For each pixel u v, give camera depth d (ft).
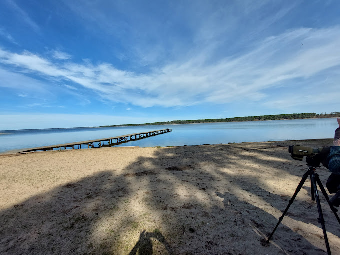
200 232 8.61
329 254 5.78
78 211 11.19
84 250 7.64
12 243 8.25
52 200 12.93
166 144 72.84
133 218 10.14
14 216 10.73
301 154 6.85
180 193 13.53
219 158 25.66
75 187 15.56
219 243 7.76
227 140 80.48
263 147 34.04
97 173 19.93
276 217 9.70
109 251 7.53
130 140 92.84
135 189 14.67
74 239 8.42
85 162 26.04
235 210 10.65
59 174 19.83
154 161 25.26
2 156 32.37
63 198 13.24
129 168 21.77
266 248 7.32
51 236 8.71
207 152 30.83
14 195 14.01
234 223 9.27
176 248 7.55
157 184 15.71
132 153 32.81
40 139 131.13
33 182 17.17
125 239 8.29
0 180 18.08
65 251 7.62
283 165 20.62
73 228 9.34
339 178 6.59
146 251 7.43
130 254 7.30
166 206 11.48
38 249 7.80
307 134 90.84
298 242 7.61
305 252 6.99
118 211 11.03
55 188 15.40
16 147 75.72
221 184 15.16
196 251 7.31
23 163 26.11
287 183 14.88
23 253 7.57
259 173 17.92
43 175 19.53
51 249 7.78
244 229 8.72
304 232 8.29
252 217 9.78
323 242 7.55
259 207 10.90
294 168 19.21
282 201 11.59
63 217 10.50
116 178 17.87
